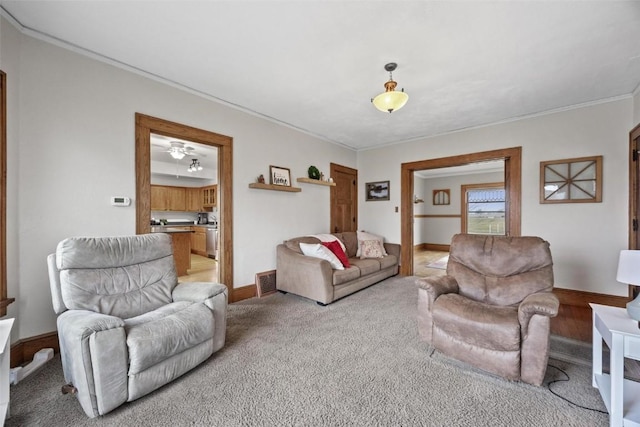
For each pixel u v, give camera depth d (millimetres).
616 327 1383
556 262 3486
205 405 1559
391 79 2684
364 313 2988
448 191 8156
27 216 2041
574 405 1544
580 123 3338
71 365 1520
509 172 3854
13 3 1765
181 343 1730
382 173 5242
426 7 1777
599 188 3217
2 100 1871
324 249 3504
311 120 3938
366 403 1570
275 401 1591
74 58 2252
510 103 3312
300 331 2531
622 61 2389
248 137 3578
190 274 5016
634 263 1488
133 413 1498
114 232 2449
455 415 1475
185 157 5988
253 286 3600
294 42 2160
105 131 2410
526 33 2023
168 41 2162
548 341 1644
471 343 1833
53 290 1807
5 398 1367
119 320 1569
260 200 3723
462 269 2416
